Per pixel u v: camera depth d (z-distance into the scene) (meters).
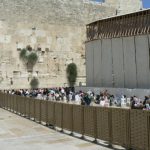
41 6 55.31
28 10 54.03
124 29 43.22
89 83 49.41
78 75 57.97
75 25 58.41
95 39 47.66
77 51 58.31
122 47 43.28
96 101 38.28
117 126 14.27
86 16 59.78
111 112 14.61
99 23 47.22
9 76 51.53
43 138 17.31
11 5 52.56
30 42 53.88
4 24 51.75
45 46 55.22
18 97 29.42
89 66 49.34
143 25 40.81
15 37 52.56
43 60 54.78
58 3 57.03
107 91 42.16
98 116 15.51
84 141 16.03
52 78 55.34
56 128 20.31
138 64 41.09
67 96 43.44
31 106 25.34
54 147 15.02
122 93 39.94
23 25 53.44
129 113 13.56
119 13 63.69
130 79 42.06
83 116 16.75
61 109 19.25
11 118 26.33
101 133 15.32
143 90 37.09
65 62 56.94
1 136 18.38
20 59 52.66
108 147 14.55
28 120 24.83
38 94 43.94
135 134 13.30
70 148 14.63
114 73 44.34
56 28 56.53
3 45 51.47
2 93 36.09
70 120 18.11
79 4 59.16
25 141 16.73
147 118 12.66
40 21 55.03
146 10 40.50
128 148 13.66
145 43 40.31
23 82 52.56
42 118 22.72
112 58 44.66
